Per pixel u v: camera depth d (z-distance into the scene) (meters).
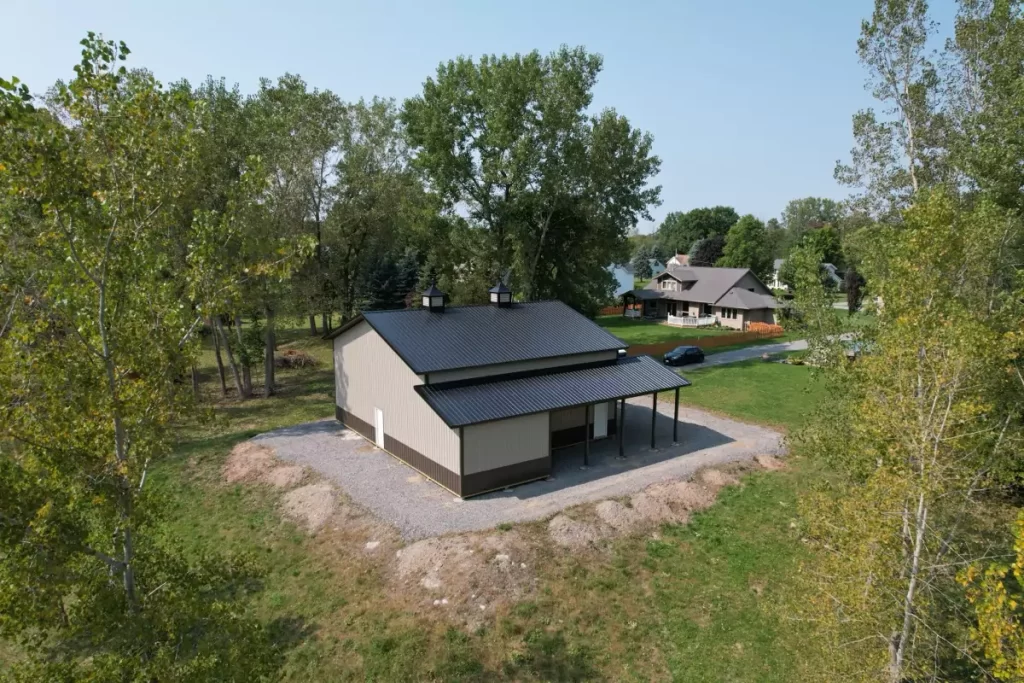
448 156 40.72
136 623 8.41
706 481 21.59
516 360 23.58
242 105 35.22
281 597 15.57
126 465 8.46
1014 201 21.22
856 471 13.65
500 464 20.77
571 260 47.12
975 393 10.34
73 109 8.20
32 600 7.72
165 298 9.52
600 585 15.63
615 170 42.25
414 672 12.94
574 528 17.77
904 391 10.49
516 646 13.59
